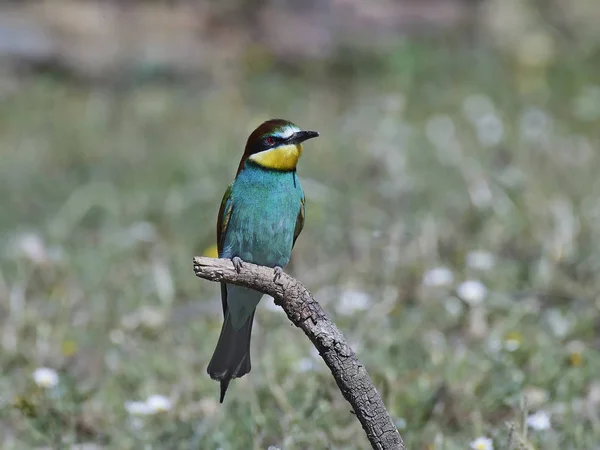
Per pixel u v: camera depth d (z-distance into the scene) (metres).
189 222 14.47
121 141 18.53
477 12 24.75
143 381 9.88
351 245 13.08
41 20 23.14
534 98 20.33
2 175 16.70
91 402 9.48
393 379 9.31
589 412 8.94
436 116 18.75
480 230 13.46
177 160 16.97
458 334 10.84
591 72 22.09
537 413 8.56
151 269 12.77
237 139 18.22
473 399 9.03
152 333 11.09
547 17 25.44
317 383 9.13
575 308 11.23
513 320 10.73
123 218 14.75
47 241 13.99
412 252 12.53
